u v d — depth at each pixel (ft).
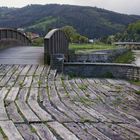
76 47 134.62
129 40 319.27
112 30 440.86
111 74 46.57
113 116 24.73
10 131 19.70
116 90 36.99
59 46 59.47
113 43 255.09
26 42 95.20
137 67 44.57
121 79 46.03
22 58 51.70
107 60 109.50
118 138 19.47
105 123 22.53
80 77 45.85
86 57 91.25
